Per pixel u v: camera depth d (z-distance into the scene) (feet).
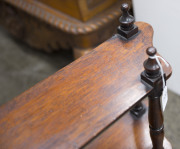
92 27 3.81
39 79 4.64
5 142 2.03
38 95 2.22
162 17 3.42
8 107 2.19
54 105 2.15
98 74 2.27
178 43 3.49
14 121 2.12
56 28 4.15
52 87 2.25
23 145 2.01
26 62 4.94
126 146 2.66
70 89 2.22
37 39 4.75
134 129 2.77
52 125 2.06
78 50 4.12
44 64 4.84
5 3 4.77
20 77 4.75
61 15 4.03
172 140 3.62
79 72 2.31
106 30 4.01
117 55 2.36
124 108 2.07
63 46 4.46
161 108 2.27
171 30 3.44
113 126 2.81
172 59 3.70
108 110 2.08
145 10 3.54
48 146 1.98
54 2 4.00
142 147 2.64
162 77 2.11
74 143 1.97
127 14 2.39
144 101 2.93
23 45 5.24
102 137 2.74
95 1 3.76
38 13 4.21
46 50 4.83
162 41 3.64
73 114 2.09
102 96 2.15
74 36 3.97
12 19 4.87
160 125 2.33
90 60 2.37
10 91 4.59
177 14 3.26
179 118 3.78
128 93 2.13
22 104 2.19
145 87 2.13
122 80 2.21
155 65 2.06
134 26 2.45
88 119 2.06
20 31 4.93
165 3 3.27
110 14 3.88
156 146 2.52
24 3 4.36
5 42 5.36
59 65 4.75
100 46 2.44
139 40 2.43
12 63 4.99
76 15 3.85
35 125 2.08
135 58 2.32
